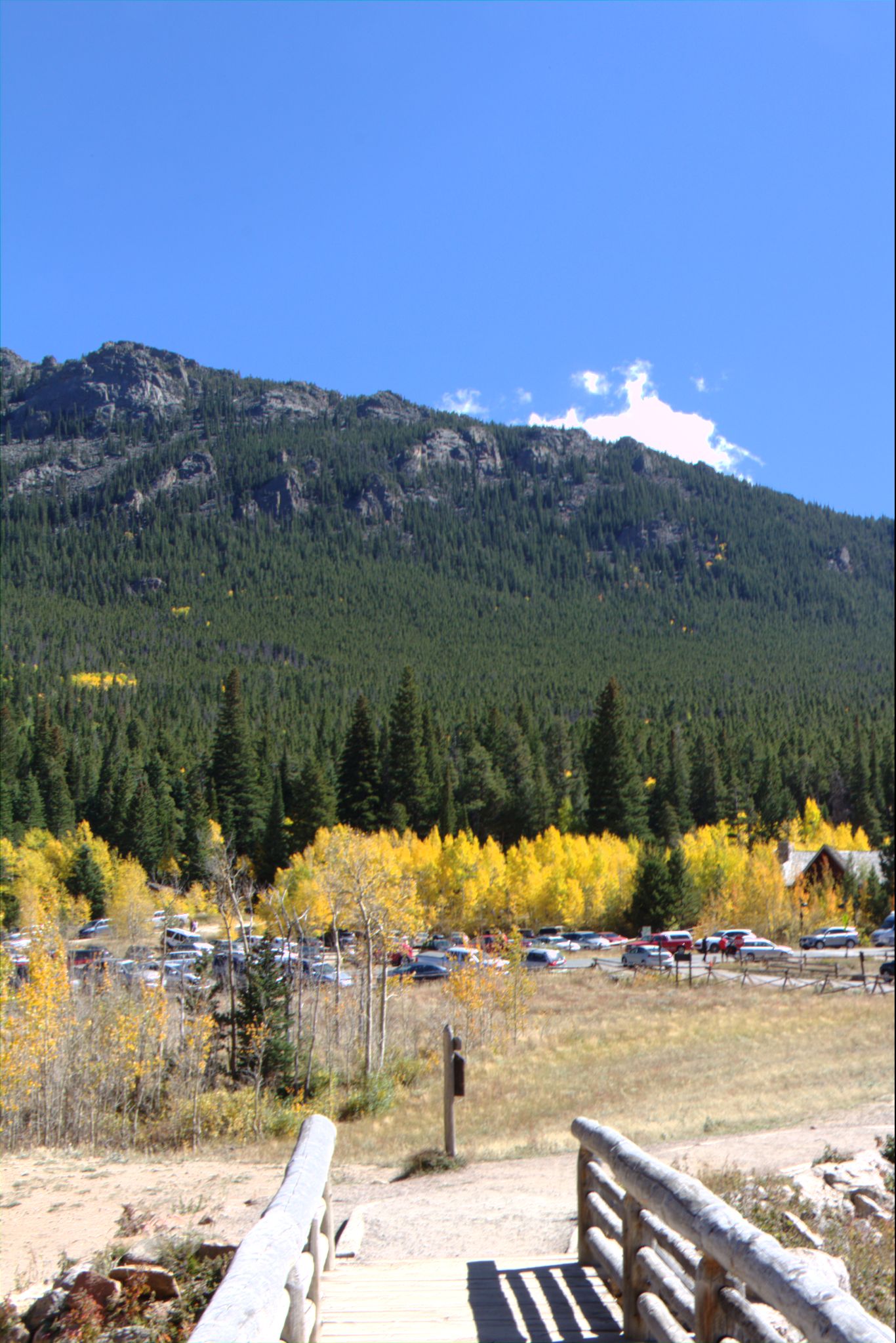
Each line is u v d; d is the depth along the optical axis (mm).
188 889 76750
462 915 65438
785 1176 10672
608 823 87750
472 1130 16734
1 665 163750
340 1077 23109
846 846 102062
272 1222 3795
